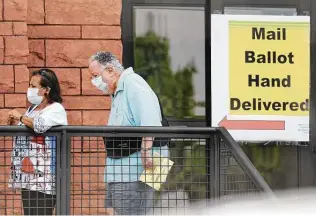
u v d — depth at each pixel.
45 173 27.77
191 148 31.95
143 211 28.48
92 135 27.02
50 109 27.64
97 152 29.95
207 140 28.16
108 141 28.30
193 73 34.84
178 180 30.94
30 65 33.19
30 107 29.12
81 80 33.34
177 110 34.78
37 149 27.83
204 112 34.81
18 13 32.09
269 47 34.84
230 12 34.84
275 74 34.84
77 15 33.47
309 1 35.16
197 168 32.06
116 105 29.12
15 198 29.73
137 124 28.73
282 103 34.84
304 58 34.97
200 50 34.91
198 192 29.64
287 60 34.91
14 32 32.06
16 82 32.03
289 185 35.03
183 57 34.84
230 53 34.69
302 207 26.53
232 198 27.34
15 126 26.81
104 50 33.59
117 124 28.95
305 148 35.03
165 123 29.94
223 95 34.59
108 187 28.45
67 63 33.34
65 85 33.28
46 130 26.77
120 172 28.47
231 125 34.62
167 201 29.16
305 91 34.91
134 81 28.94
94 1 33.56
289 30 34.94
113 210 29.08
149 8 34.66
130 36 34.50
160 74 34.72
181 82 34.81
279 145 34.91
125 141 28.25
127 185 28.39
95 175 31.75
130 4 34.50
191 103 34.78
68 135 26.88
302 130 34.91
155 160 28.30
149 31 34.69
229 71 34.66
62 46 33.31
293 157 35.00
